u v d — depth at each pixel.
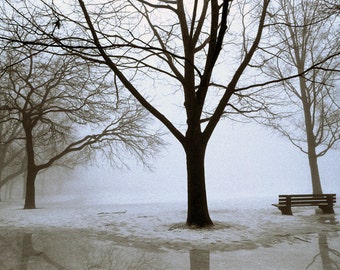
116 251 6.44
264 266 5.27
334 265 5.28
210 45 9.66
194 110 10.01
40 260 5.71
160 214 13.05
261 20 10.70
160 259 5.80
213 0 9.44
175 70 11.12
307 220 10.64
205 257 5.94
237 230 8.83
